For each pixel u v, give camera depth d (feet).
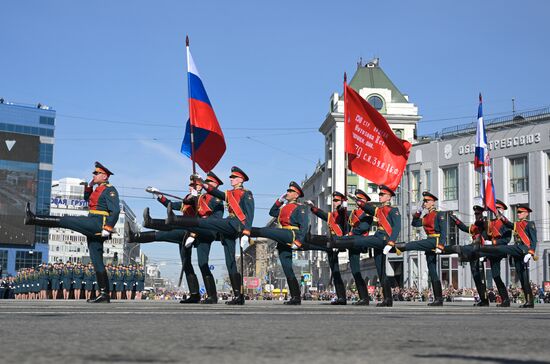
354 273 62.44
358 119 69.10
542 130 187.42
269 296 218.59
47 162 426.92
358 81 282.15
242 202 51.85
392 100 277.44
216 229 51.24
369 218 63.10
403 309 49.65
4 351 15.56
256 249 380.78
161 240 60.18
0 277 167.73
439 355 15.96
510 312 49.85
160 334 20.72
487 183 81.61
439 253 65.82
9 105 419.74
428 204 66.08
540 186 186.80
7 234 364.58
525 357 15.92
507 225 68.74
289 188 56.95
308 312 39.34
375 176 70.08
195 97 61.62
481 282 70.08
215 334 21.02
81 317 29.35
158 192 53.93
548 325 29.55
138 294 115.55
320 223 321.52
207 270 55.77
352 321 29.91
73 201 536.42
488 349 17.72
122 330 22.09
